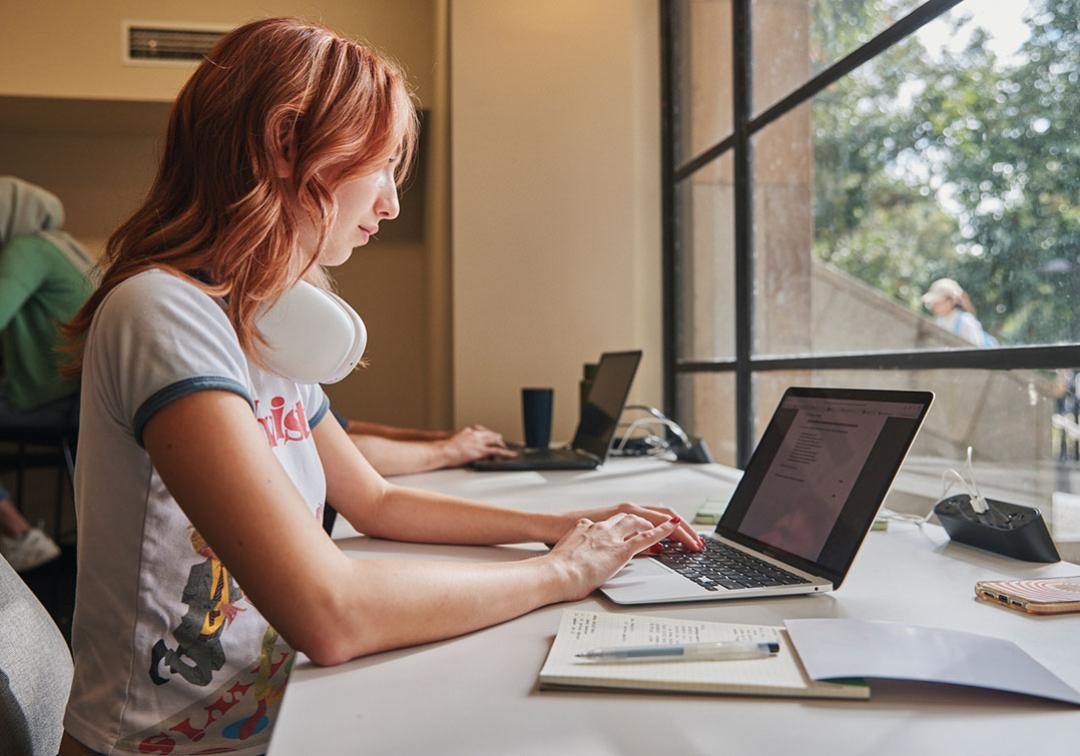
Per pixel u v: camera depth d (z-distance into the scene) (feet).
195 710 2.84
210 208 2.89
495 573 2.74
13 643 3.03
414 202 13.03
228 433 2.35
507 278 9.11
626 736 1.84
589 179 9.22
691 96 8.99
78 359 2.97
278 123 2.84
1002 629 2.60
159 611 2.78
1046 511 4.32
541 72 9.16
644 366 9.48
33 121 11.96
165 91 11.12
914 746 1.78
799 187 6.84
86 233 12.59
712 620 2.72
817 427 3.68
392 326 13.07
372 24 11.78
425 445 6.82
